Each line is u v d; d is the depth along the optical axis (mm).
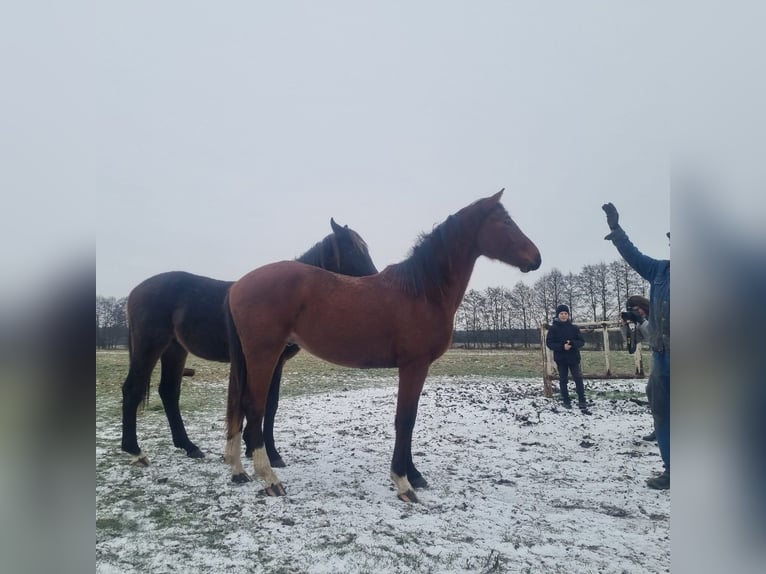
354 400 8398
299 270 3695
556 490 3713
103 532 2867
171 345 4801
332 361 3754
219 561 2520
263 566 2477
